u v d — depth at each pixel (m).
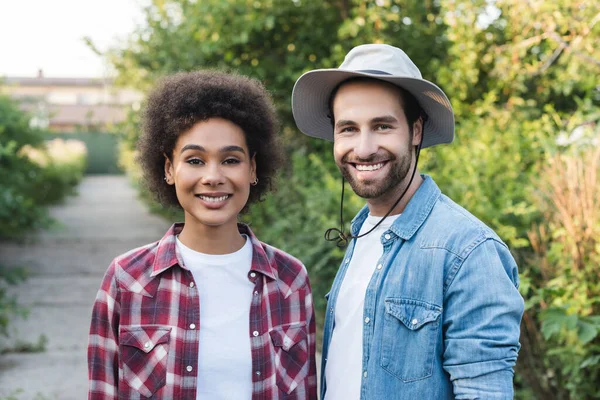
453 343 1.68
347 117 1.87
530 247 3.48
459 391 1.66
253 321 1.96
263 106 2.10
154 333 1.90
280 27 6.33
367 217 2.13
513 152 4.15
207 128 1.91
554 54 5.09
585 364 2.79
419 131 1.97
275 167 2.21
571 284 3.00
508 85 5.53
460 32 5.51
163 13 7.09
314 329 2.16
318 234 4.51
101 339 1.93
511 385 1.63
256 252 2.03
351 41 6.11
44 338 5.28
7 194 7.33
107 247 9.79
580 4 4.74
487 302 1.66
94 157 33.78
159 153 2.06
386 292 1.83
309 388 2.12
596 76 5.05
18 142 8.79
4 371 4.71
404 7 6.05
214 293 1.96
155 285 1.94
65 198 17.56
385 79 1.82
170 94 2.00
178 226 2.09
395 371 1.77
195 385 1.87
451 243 1.76
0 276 6.82
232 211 1.94
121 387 1.89
